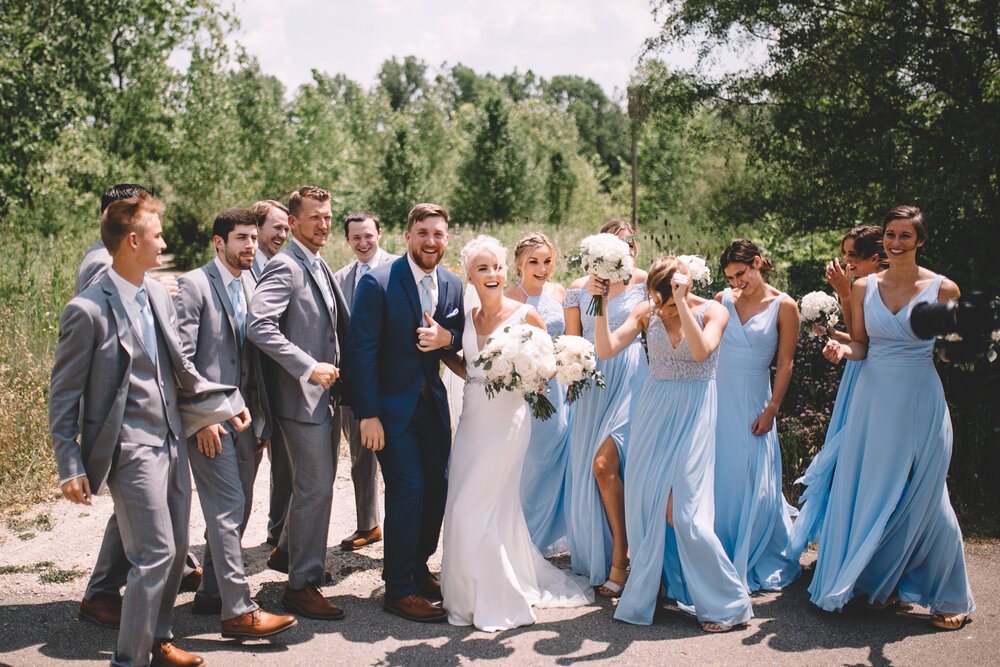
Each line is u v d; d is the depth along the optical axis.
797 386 6.39
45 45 15.72
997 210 7.48
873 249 4.40
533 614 3.82
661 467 3.81
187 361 3.34
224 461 3.49
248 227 3.81
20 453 5.62
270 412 3.87
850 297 4.16
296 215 3.96
